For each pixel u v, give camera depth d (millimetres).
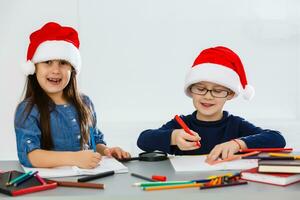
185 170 1229
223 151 1361
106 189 1036
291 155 1256
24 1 2547
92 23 2557
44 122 1478
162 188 1033
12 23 2547
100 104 2584
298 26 2568
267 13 2568
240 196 1001
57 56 1515
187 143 1397
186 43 2574
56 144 1524
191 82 1600
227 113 1714
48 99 1537
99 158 1246
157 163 1351
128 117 2584
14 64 2557
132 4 2555
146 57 2574
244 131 1664
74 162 1243
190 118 1693
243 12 2568
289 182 1075
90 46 2559
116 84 2582
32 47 1541
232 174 1135
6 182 1062
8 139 2574
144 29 2566
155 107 2596
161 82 2586
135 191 1018
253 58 2582
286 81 2600
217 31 2572
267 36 2570
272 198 1003
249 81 2594
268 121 2564
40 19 2557
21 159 1328
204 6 2564
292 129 2541
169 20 2564
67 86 1618
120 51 2572
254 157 1245
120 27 2561
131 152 2512
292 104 2604
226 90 1614
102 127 2529
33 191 1015
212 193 1000
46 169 1251
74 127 1566
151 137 1528
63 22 2555
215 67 1574
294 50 2582
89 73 2570
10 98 2562
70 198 984
